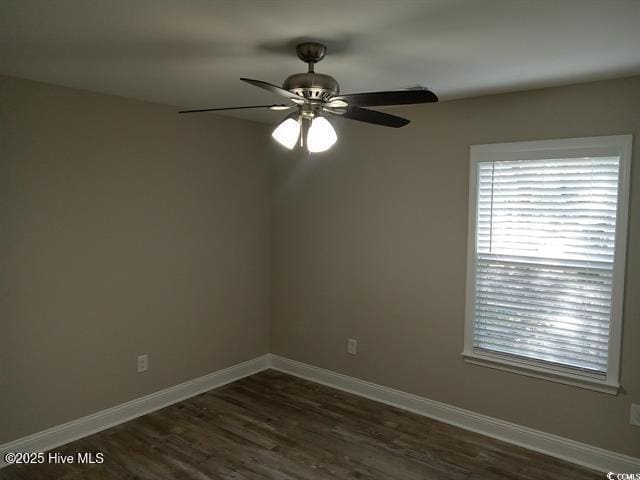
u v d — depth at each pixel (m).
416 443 3.26
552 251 3.08
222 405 3.83
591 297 2.96
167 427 3.45
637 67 2.55
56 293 3.11
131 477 2.83
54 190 3.05
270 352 4.71
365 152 3.85
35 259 2.99
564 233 3.02
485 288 3.36
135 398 3.61
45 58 2.43
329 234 4.15
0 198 2.82
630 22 1.90
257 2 1.71
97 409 3.38
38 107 2.94
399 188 3.69
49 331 3.09
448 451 3.17
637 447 2.86
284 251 4.51
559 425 3.11
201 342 4.07
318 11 1.81
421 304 3.65
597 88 2.84
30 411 3.04
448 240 3.48
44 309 3.06
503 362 3.28
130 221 3.48
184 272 3.88
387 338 3.86
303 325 4.42
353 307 4.04
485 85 2.94
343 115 2.35
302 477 2.86
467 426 3.48
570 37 2.08
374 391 3.96
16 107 2.85
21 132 2.88
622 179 2.79
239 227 4.30
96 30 2.02
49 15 1.86
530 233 3.15
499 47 2.22
